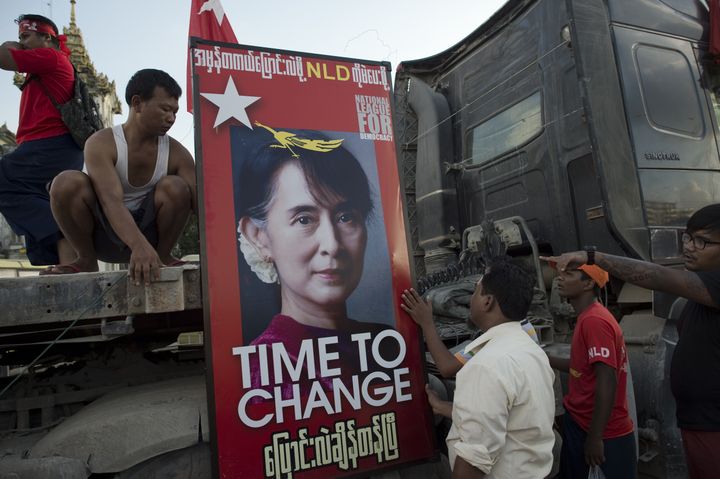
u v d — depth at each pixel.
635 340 2.56
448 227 3.69
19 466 1.54
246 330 1.68
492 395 1.36
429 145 3.82
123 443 1.63
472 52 3.75
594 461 1.81
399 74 4.10
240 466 1.57
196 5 3.60
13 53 2.41
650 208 2.68
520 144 3.24
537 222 3.11
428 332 1.90
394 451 1.77
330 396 1.73
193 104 1.76
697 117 3.00
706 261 1.79
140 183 2.14
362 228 1.92
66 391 2.21
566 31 2.88
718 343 1.75
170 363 2.59
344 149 1.95
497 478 1.40
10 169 2.46
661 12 3.02
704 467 1.77
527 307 1.59
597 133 2.59
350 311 1.83
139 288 1.66
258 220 1.77
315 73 1.97
